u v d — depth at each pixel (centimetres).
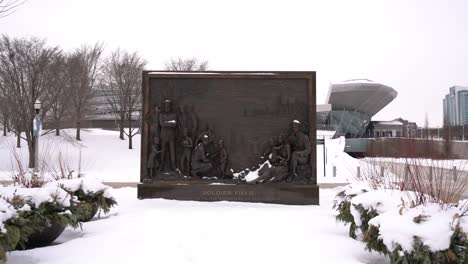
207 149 1285
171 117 1280
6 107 3525
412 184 736
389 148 1819
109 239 747
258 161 1286
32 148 3166
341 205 833
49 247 698
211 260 629
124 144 4572
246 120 1298
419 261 523
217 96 1305
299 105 1295
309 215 1023
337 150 4525
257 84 1305
